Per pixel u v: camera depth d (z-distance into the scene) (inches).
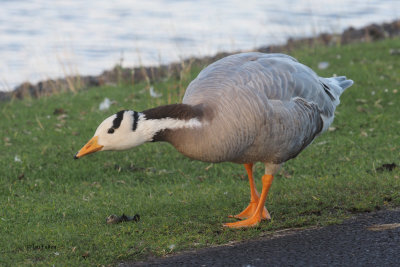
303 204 320.5
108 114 528.1
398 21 974.4
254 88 271.9
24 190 375.6
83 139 470.6
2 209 333.1
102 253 257.6
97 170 412.5
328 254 241.6
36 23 1131.3
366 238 257.4
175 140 261.7
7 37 1010.7
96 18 1195.9
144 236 279.4
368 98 535.8
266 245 259.9
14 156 433.4
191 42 977.5
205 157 265.0
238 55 303.4
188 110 260.2
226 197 347.3
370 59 667.4
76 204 342.6
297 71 297.9
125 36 1034.1
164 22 1163.3
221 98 265.1
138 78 695.1
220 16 1223.5
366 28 918.4
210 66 299.9
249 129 265.3
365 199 315.0
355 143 441.1
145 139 261.9
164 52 902.4
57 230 289.6
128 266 244.1
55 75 781.9
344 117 496.7
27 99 629.6
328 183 354.3
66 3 1353.3
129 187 379.9
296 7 1327.5
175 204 333.7
